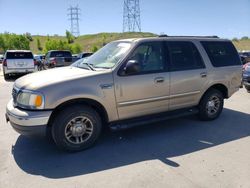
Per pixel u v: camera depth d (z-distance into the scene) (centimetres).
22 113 394
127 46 475
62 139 416
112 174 360
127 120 474
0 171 370
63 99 399
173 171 366
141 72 468
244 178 347
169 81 498
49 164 391
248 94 935
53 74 445
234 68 602
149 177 351
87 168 378
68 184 337
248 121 596
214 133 518
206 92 575
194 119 608
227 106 744
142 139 487
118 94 445
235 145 457
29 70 1541
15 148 446
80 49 8962
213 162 393
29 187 330
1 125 567
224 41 599
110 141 477
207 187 327
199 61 547
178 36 538
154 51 491
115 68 444
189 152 429
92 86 421
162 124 572
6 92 1004
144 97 474
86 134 438
